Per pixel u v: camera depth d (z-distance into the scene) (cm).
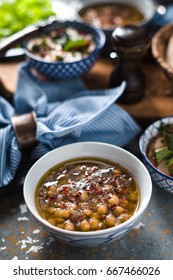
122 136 63
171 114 67
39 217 47
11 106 66
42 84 69
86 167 55
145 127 68
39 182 53
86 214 49
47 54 71
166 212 57
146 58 76
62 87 70
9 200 58
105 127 62
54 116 61
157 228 55
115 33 64
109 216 49
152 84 73
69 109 62
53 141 60
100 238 46
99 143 55
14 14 84
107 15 85
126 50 63
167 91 71
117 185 52
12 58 77
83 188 52
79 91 70
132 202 51
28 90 67
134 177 53
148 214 57
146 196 50
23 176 60
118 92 63
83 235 45
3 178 58
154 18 78
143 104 68
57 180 54
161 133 61
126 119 62
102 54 78
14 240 54
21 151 61
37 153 60
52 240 54
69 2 89
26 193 50
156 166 57
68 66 67
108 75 75
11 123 60
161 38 69
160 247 53
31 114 60
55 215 49
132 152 64
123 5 88
